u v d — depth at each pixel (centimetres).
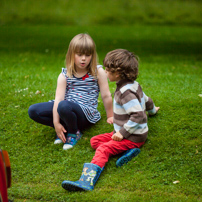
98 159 1075
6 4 7431
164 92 1700
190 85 1845
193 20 7275
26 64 2584
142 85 1894
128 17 7281
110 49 3612
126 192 998
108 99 1340
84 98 1306
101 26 6444
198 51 3584
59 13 7250
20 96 1703
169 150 1178
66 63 1293
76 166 1162
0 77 2062
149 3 7994
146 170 1100
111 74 1130
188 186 1003
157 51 3531
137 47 3800
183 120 1348
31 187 1053
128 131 1107
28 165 1184
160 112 1428
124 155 1131
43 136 1359
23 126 1433
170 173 1072
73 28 5803
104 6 7744
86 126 1383
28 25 6500
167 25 6981
